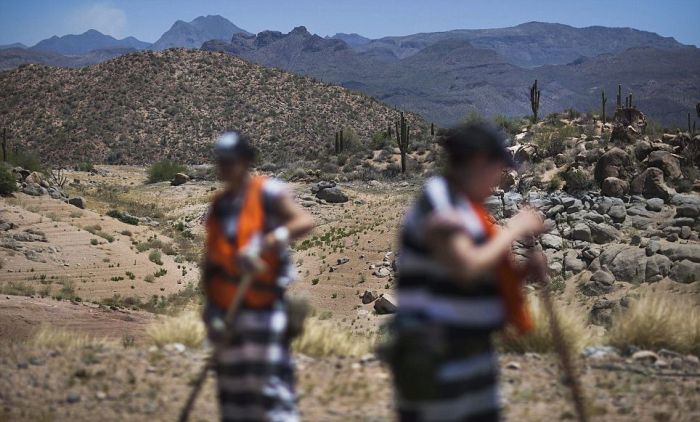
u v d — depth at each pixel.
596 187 40.03
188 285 40.22
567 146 49.12
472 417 3.90
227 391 4.80
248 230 4.82
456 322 3.86
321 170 86.75
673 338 9.75
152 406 6.88
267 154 192.75
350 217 57.41
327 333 9.88
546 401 7.04
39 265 39.25
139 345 10.17
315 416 6.58
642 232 33.59
